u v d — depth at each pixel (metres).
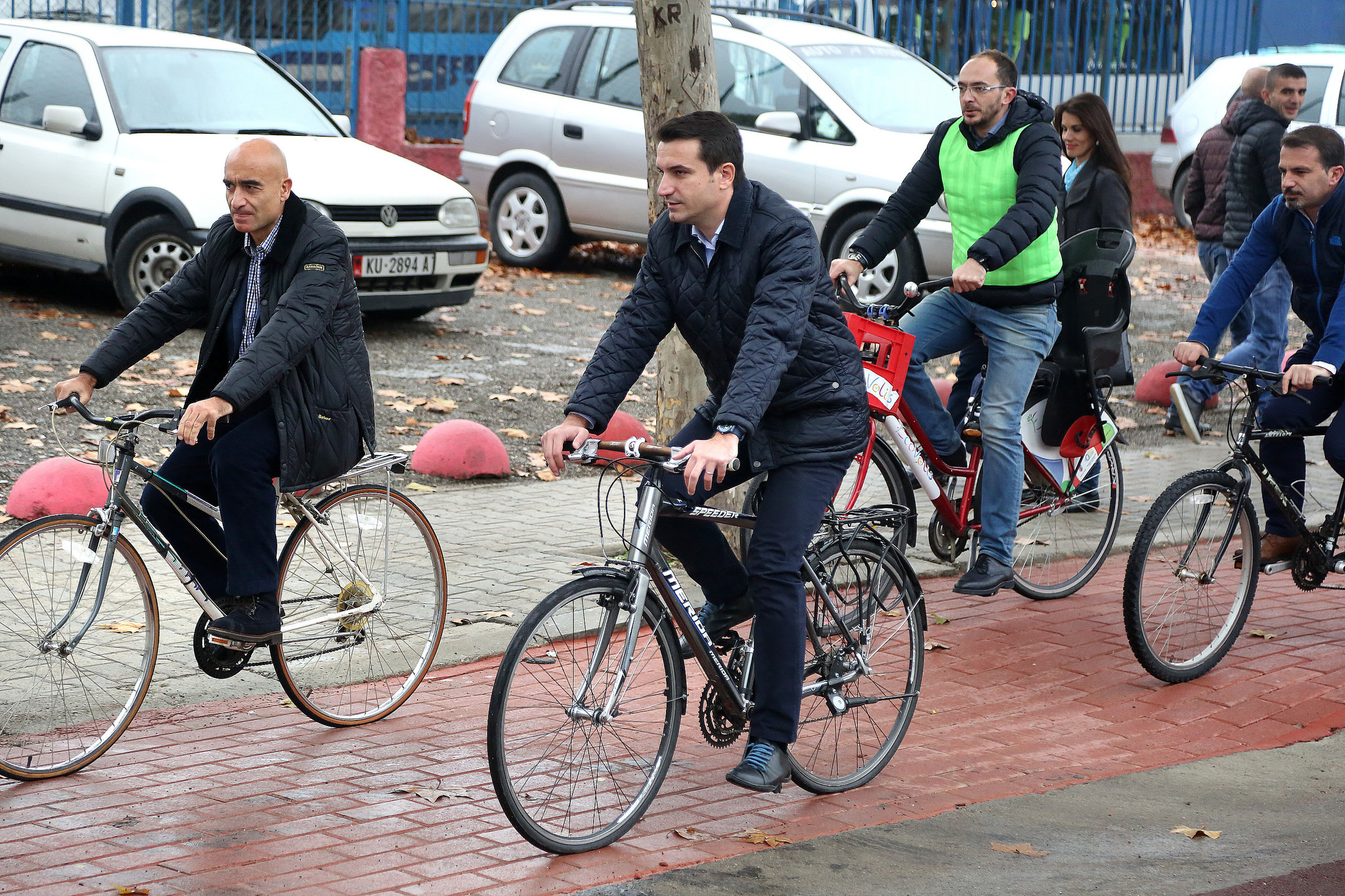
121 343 7.56
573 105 23.17
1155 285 24.78
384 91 27.12
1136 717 8.47
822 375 6.83
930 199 9.99
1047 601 10.73
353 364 7.70
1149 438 15.57
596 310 21.33
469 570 10.72
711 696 6.98
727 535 9.19
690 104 10.52
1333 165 9.05
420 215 18.09
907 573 7.55
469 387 16.47
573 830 6.55
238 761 7.54
